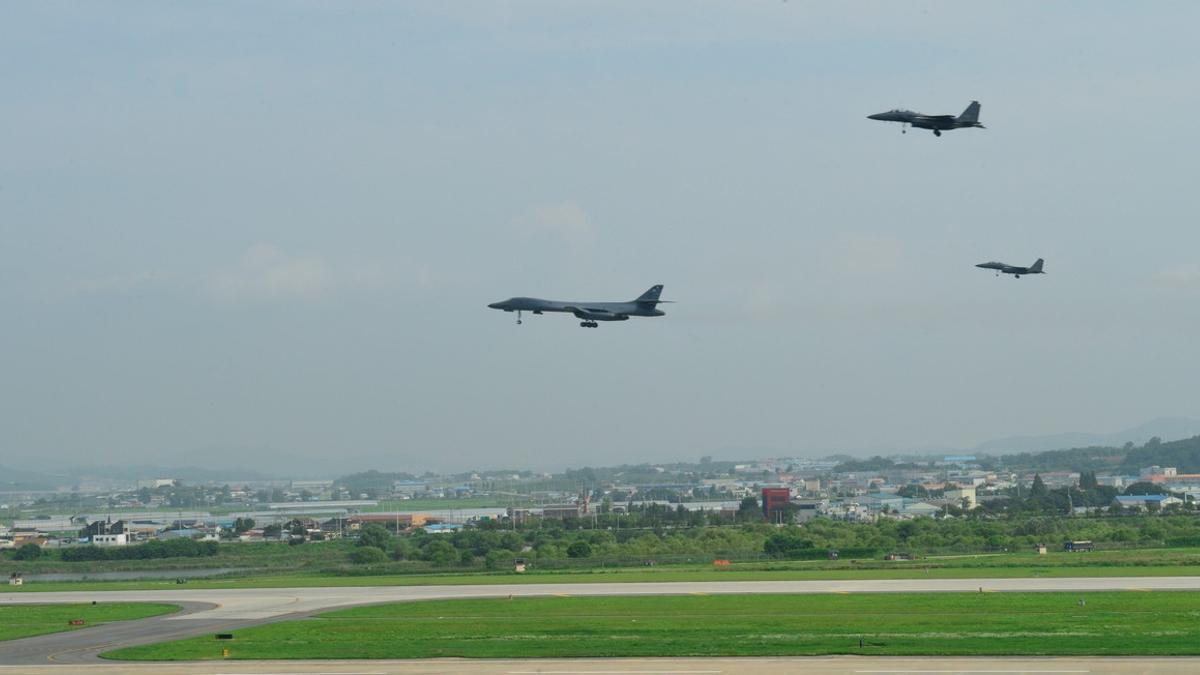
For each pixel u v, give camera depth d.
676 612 128.75
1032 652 94.81
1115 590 144.88
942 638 103.69
